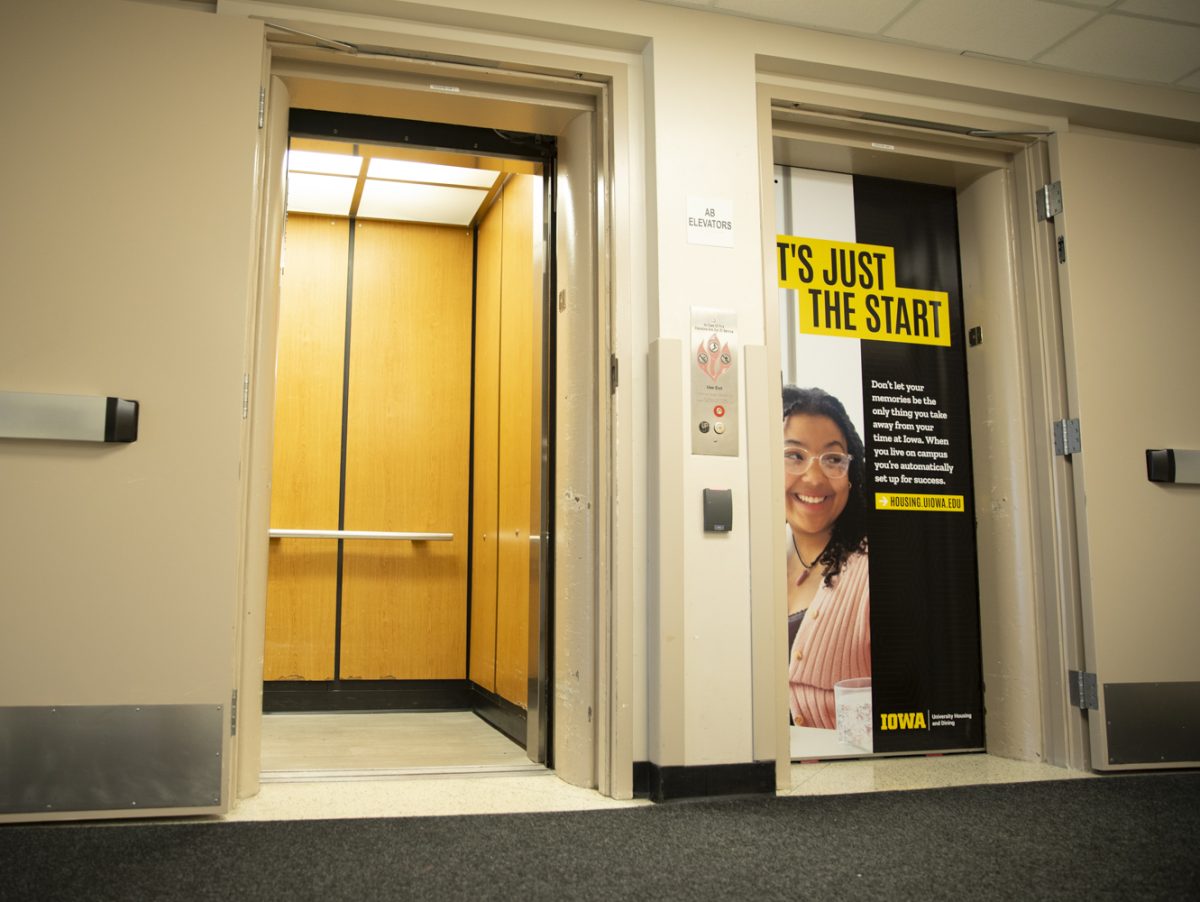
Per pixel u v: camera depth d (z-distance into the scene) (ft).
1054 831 7.64
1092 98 10.76
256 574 8.27
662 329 8.93
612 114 9.33
